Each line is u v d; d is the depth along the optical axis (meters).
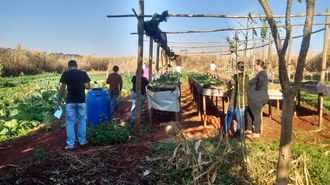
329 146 7.17
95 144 7.54
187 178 5.57
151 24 8.88
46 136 8.89
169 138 8.06
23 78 31.61
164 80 12.48
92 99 9.30
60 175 5.72
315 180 5.68
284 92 3.85
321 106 8.95
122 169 6.00
